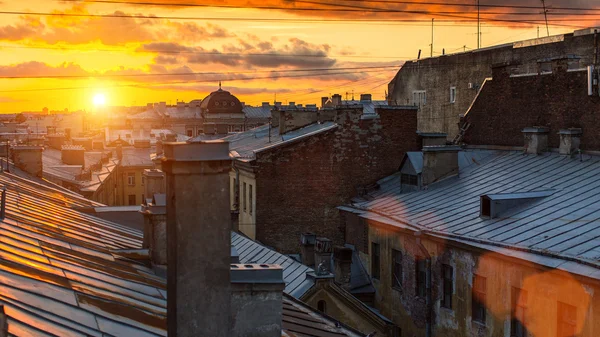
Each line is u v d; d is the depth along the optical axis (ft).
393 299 100.63
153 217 56.34
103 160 222.48
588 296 64.75
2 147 130.52
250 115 441.27
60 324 35.91
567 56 99.71
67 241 57.93
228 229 32.99
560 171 94.48
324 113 152.56
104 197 177.27
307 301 81.87
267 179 120.26
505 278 76.54
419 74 192.13
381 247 104.58
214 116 429.38
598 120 94.32
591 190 84.38
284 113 151.94
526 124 107.76
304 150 121.19
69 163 177.88
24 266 44.39
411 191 112.37
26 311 36.01
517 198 86.79
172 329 33.30
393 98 208.13
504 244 76.59
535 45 147.95
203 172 32.48
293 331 55.57
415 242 93.15
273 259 94.22
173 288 33.09
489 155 112.98
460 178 107.76
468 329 83.51
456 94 176.14
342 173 122.62
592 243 69.92
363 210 112.27
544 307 70.85
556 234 75.00
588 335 64.95
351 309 83.76
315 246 98.99
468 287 83.30
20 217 61.87
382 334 85.05
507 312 76.38
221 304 33.06
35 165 123.24
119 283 48.52
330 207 122.21
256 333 34.86
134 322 40.34
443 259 88.12
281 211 120.88
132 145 304.71
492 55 162.40
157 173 73.56
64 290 42.14
